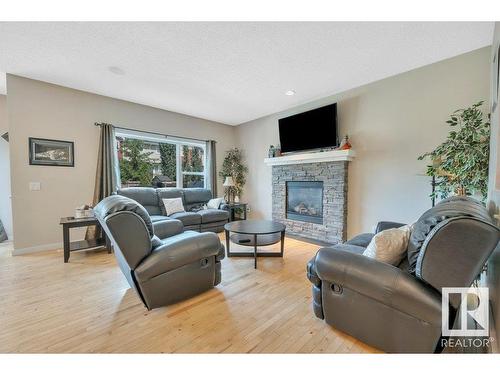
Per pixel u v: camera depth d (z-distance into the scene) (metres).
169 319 1.68
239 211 5.25
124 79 3.12
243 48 2.35
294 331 1.55
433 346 1.16
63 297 1.99
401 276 1.23
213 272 2.07
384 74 2.97
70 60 2.61
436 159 2.26
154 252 1.73
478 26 2.00
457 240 1.05
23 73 2.98
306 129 3.91
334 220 3.62
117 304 1.88
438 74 2.66
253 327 1.60
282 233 2.97
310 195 4.08
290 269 2.62
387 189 3.13
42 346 1.40
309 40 2.21
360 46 2.31
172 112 4.65
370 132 3.27
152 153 4.59
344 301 1.45
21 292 2.08
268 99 3.88
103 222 1.69
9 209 4.00
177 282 1.82
